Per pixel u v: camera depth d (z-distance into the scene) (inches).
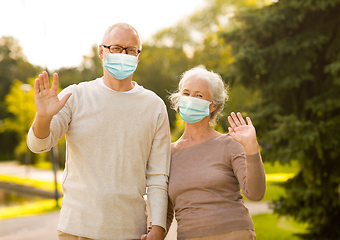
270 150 272.5
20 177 1109.7
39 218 518.6
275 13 284.5
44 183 933.8
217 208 88.0
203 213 88.4
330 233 283.3
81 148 88.2
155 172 95.5
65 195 90.8
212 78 98.2
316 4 261.9
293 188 293.0
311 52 279.7
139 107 92.9
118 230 87.5
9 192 882.8
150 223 101.0
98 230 85.8
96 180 87.3
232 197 90.2
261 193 82.7
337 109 279.3
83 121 89.0
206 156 94.0
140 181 92.4
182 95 98.4
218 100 99.1
